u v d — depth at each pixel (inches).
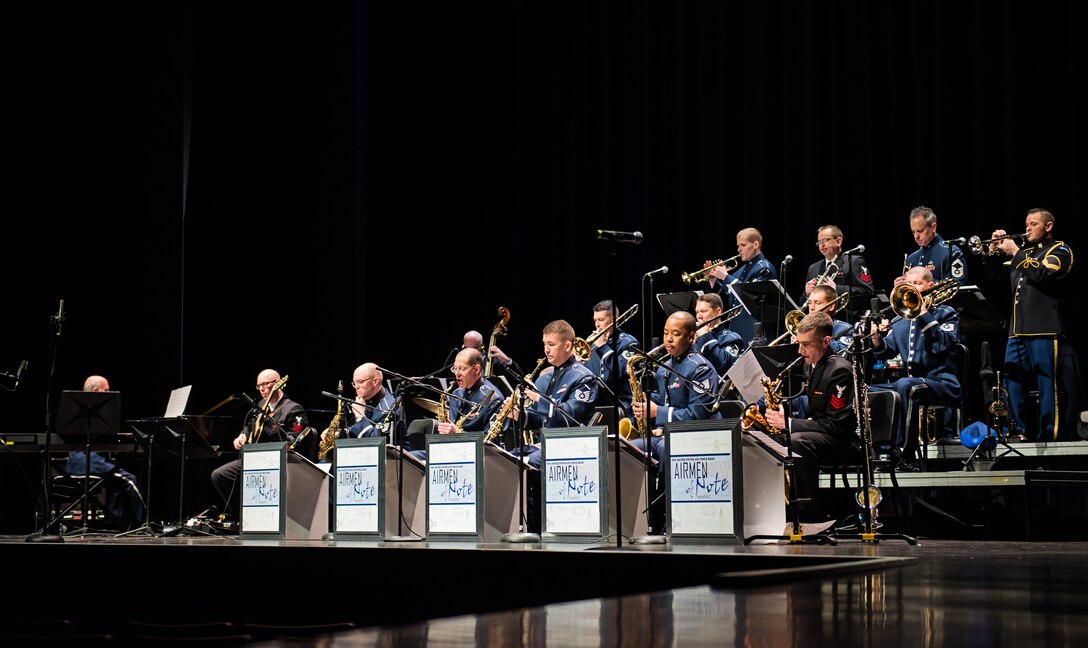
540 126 462.3
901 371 297.7
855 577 140.4
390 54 495.2
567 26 456.4
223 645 228.4
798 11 393.4
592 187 447.2
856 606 115.1
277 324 485.4
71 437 342.3
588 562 186.9
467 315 474.0
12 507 393.4
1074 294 332.2
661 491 254.2
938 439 299.1
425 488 242.4
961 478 246.5
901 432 277.0
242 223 484.7
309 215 490.3
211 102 484.1
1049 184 339.0
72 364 441.7
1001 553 178.5
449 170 482.0
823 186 386.0
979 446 269.3
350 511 251.6
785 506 220.2
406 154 490.6
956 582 133.5
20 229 431.2
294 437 334.6
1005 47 346.6
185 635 234.7
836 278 313.7
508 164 469.4
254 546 229.3
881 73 374.3
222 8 488.4
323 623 218.4
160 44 474.3
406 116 491.5
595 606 128.9
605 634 106.3
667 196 422.6
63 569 253.3
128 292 459.5
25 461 393.4
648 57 429.7
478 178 475.5
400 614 209.2
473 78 479.5
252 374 480.4
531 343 459.2
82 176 451.8
